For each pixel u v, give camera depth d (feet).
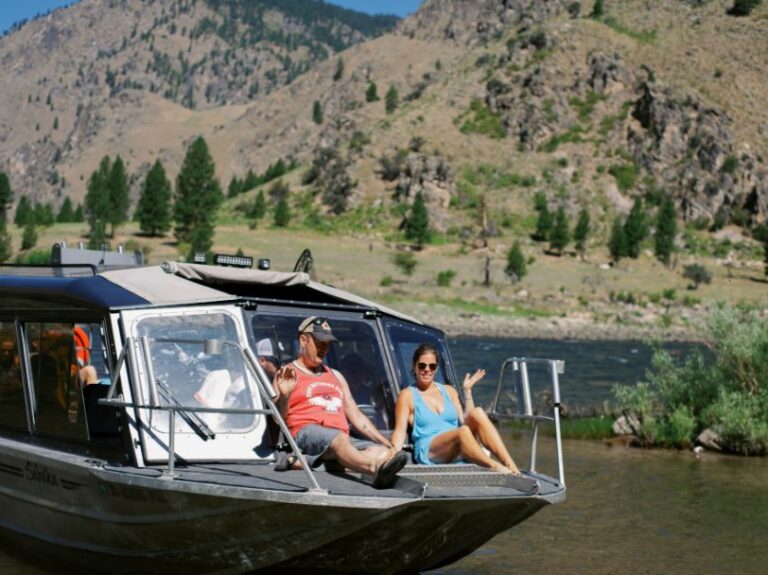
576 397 90.84
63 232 540.11
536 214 595.47
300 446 24.20
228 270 28.66
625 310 370.94
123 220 562.66
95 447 25.44
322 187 637.71
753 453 50.26
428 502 21.84
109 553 26.03
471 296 376.89
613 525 33.60
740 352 55.11
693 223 608.19
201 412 23.03
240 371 25.40
